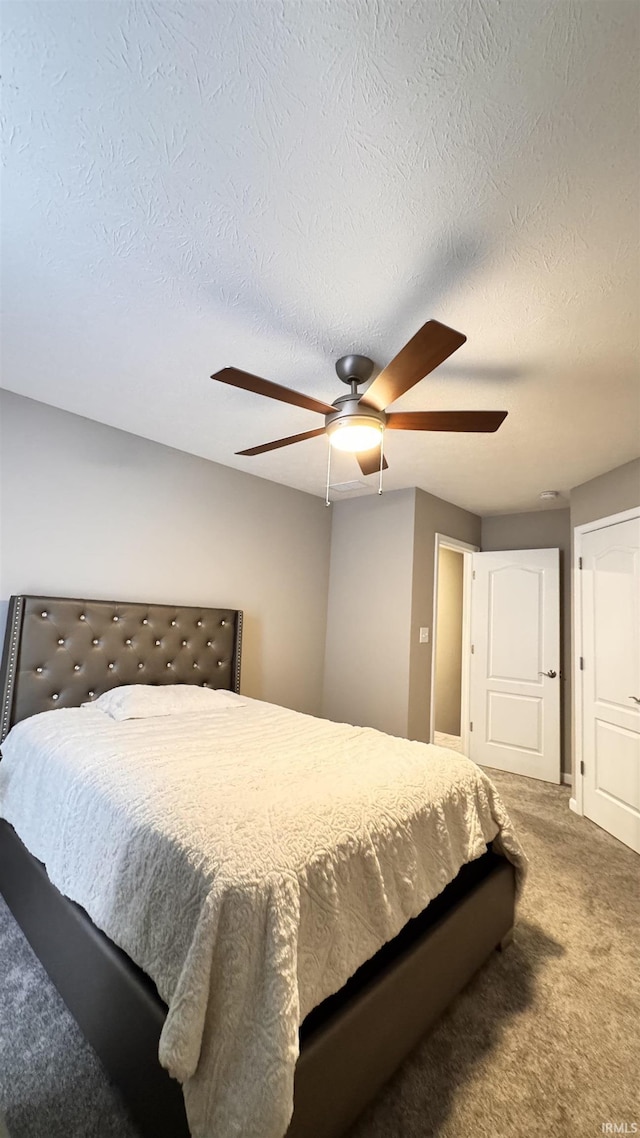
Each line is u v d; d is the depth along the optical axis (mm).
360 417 1799
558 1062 1438
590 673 3357
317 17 871
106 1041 1306
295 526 4156
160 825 1313
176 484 3285
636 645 2938
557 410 2410
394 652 3926
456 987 1614
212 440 3121
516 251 1393
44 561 2660
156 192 1253
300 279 1553
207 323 1826
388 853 1456
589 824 3217
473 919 1722
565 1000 1684
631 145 1062
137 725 2273
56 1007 1552
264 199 1258
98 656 2756
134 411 2705
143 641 2971
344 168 1158
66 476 2746
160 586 3191
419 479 3686
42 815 1799
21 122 1078
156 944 1186
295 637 4137
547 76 944
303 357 2023
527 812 3416
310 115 1040
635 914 2211
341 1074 1159
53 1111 1246
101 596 2889
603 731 3188
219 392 2445
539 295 1574
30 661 2484
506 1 839
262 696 3869
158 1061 1108
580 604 3525
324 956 1189
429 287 1561
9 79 992
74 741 1966
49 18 893
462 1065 1418
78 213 1325
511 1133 1237
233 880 1109
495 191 1200
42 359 2152
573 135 1051
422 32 885
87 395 2521
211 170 1183
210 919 1064
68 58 955
